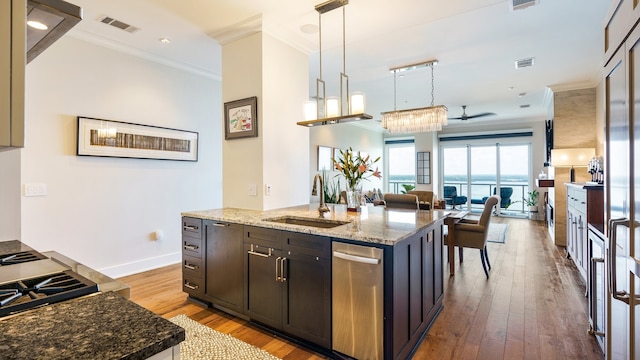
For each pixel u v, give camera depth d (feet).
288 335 7.90
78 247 11.16
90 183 11.45
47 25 3.29
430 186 32.01
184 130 14.43
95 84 11.51
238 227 8.71
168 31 10.90
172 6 9.32
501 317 9.09
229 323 8.73
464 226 12.99
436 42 12.05
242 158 11.02
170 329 2.68
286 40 11.23
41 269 4.02
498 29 10.97
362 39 11.69
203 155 15.26
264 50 10.52
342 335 6.85
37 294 3.25
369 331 6.49
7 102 2.68
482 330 8.36
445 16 9.98
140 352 2.36
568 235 15.55
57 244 10.66
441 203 18.29
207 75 15.35
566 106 17.99
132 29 10.77
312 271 7.28
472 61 14.21
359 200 10.37
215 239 9.30
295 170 11.68
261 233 8.20
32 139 10.12
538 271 13.35
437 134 33.60
